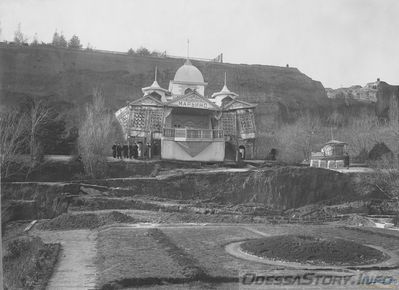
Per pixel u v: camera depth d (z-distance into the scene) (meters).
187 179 49.69
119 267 19.45
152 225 36.31
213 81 128.50
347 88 141.12
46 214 40.06
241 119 69.00
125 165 53.75
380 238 30.31
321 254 22.14
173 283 17.56
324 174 51.53
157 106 63.03
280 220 42.78
